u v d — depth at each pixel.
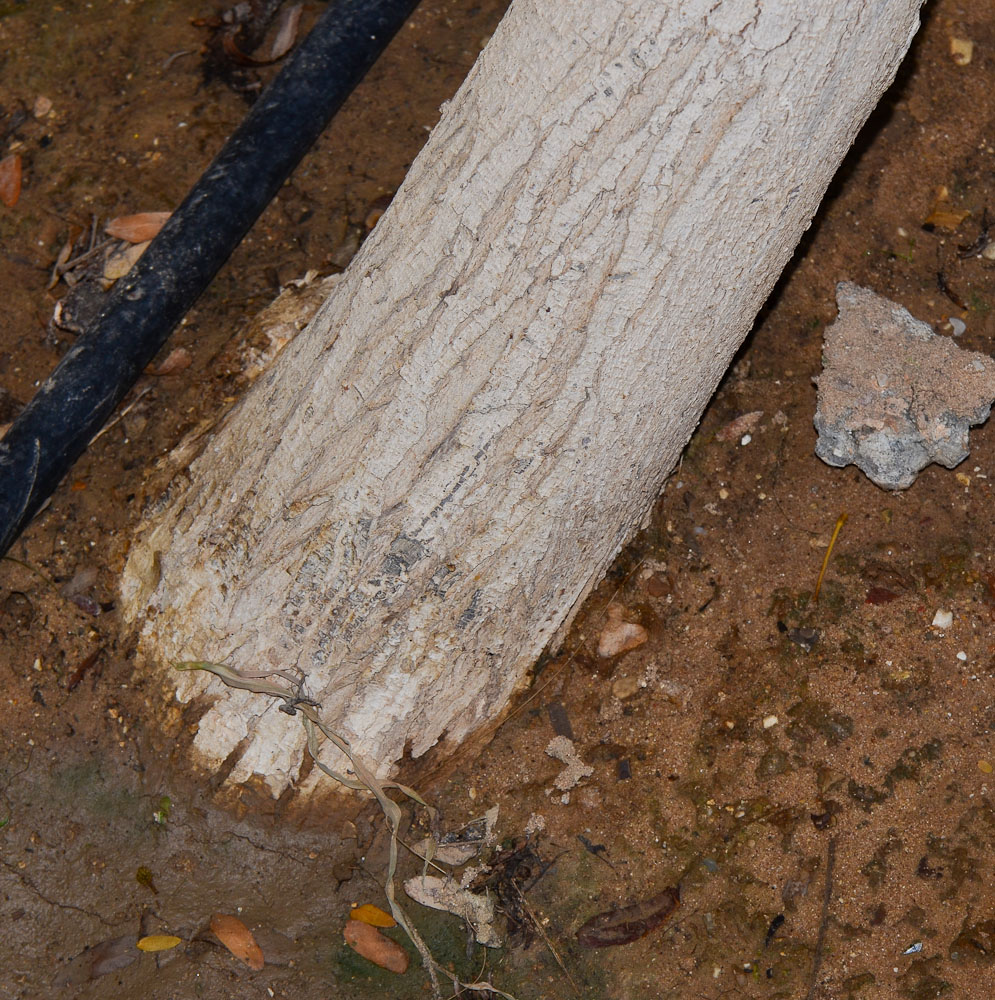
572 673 1.16
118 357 1.21
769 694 1.15
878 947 1.12
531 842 1.14
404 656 1.10
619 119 1.00
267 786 1.14
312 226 1.26
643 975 1.12
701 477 1.20
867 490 1.19
